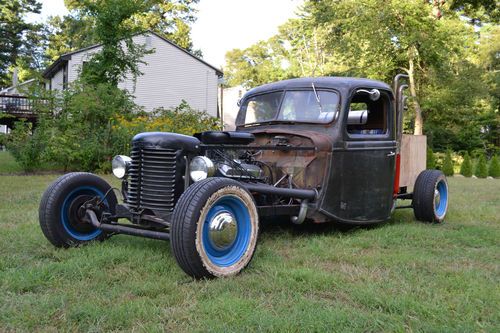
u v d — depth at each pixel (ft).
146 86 94.43
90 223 14.34
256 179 15.25
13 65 160.25
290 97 17.53
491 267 13.10
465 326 8.69
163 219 12.72
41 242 14.67
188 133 42.16
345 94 16.46
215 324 8.65
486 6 49.16
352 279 11.52
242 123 18.56
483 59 112.57
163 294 10.30
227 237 11.69
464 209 24.32
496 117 105.60
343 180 16.33
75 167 43.98
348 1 85.71
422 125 92.79
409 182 19.99
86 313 8.96
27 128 44.75
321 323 8.64
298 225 18.35
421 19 80.64
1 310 9.20
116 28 52.85
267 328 8.48
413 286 11.09
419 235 17.02
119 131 42.24
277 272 11.78
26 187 30.58
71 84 46.06
